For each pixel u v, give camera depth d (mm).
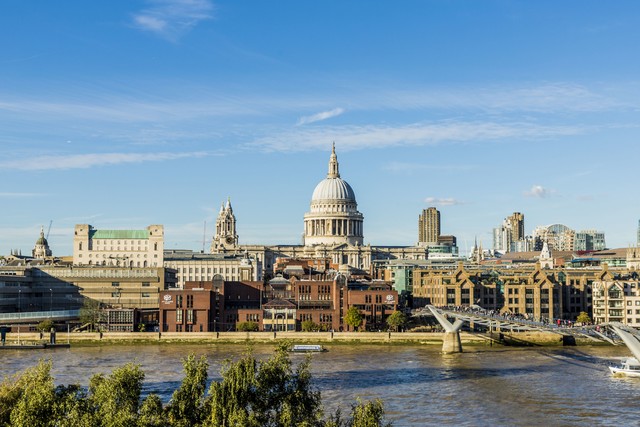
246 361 106500
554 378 180500
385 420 137625
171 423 99250
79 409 97625
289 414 100812
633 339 183750
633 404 150875
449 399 155750
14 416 98312
